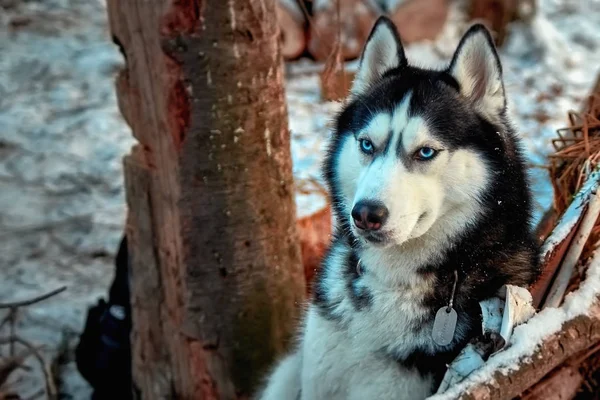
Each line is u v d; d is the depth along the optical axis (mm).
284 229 3031
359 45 7246
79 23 9078
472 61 2287
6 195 5496
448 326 2205
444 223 2229
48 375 3521
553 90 7121
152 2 2578
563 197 2988
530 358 2061
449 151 2176
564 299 2305
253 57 2754
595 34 9062
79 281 4590
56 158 6043
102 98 7152
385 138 2211
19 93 7164
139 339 3215
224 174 2809
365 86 2486
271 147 2902
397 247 2252
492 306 2193
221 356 3029
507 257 2312
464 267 2266
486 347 2131
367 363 2293
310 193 4109
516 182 2299
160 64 2656
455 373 2094
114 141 6355
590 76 7648
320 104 6496
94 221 5242
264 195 2920
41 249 4902
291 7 7250
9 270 4656
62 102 7020
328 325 2383
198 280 2922
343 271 2408
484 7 8086
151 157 2865
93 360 3502
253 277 2980
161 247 2986
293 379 2699
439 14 7594
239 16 2676
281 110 2914
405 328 2252
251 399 3072
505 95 2314
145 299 3111
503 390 1990
